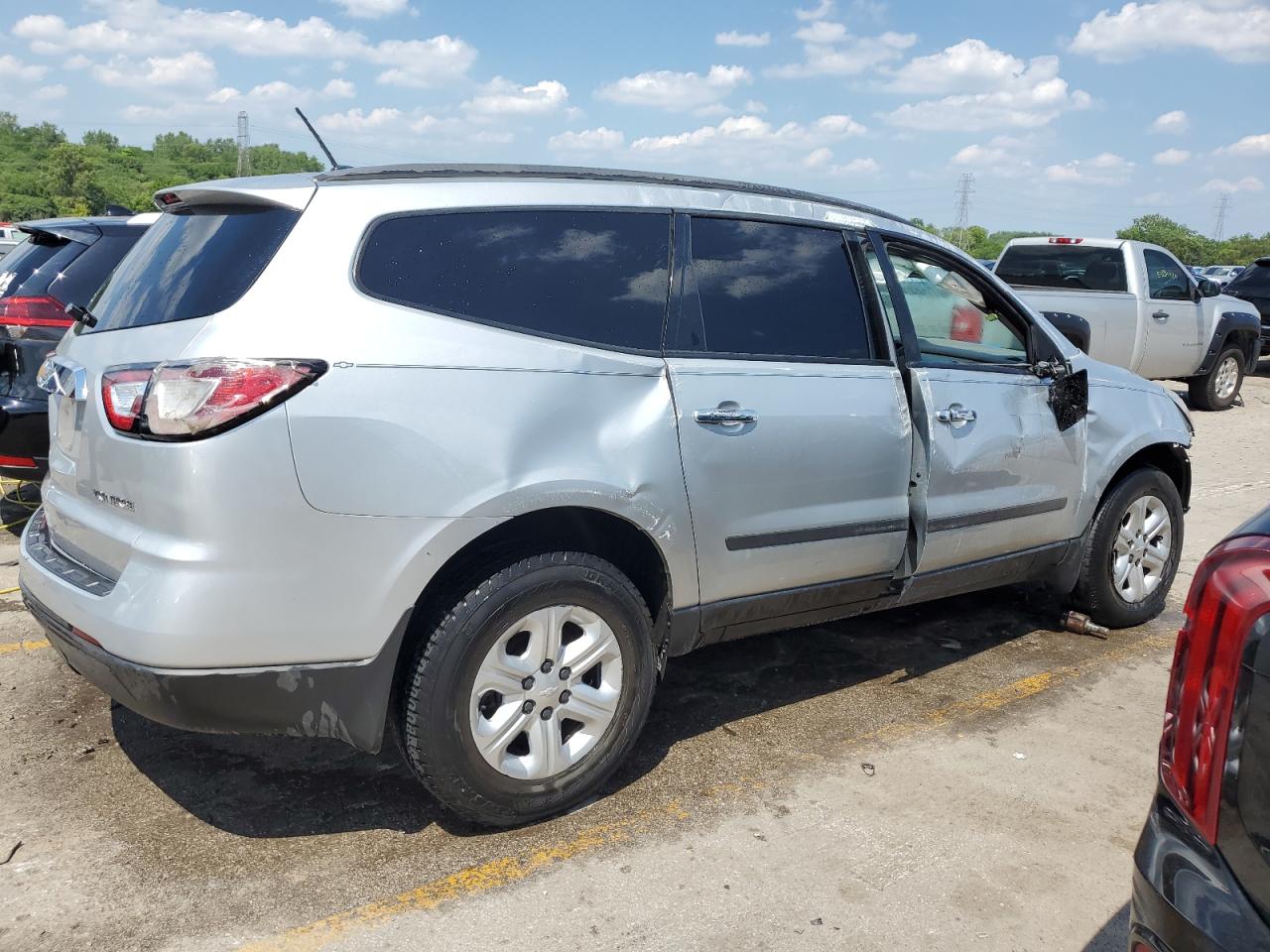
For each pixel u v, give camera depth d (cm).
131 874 280
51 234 573
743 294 347
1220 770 175
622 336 315
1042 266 1220
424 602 289
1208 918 168
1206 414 1270
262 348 258
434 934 259
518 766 301
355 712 276
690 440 319
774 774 343
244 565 256
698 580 329
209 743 355
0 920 259
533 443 289
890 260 395
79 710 377
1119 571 482
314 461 260
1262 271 1602
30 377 553
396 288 281
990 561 421
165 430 254
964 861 296
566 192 319
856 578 376
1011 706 403
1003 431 411
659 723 381
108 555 276
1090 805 329
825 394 354
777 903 274
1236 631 175
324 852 293
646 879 284
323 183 285
